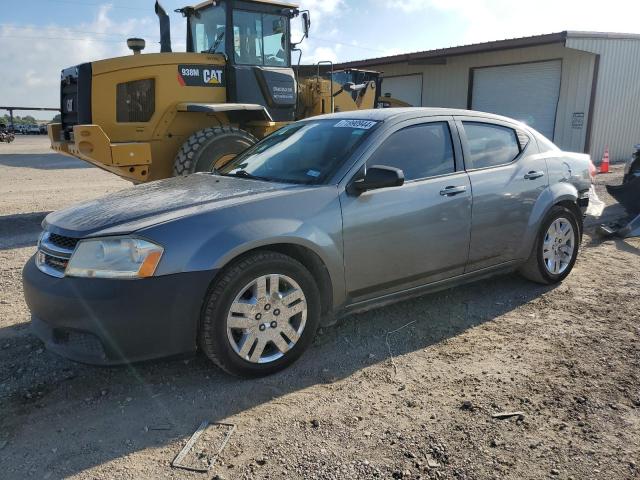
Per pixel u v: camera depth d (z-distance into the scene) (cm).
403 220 389
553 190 495
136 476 254
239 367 332
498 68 1842
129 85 805
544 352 377
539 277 504
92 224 323
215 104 823
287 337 348
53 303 308
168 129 834
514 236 469
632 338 397
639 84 1750
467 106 1952
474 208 432
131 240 305
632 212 749
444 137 435
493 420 295
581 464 258
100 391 329
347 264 368
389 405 312
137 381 341
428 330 418
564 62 1662
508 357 371
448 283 438
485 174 446
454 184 422
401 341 399
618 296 486
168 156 842
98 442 280
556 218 504
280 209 343
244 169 438
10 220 848
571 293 496
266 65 916
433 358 372
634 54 1700
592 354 372
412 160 410
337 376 347
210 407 312
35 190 1198
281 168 411
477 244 441
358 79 1443
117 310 299
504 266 475
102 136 743
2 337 400
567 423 291
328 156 394
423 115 429
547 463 259
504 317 443
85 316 301
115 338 302
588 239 702
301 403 315
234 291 323
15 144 3347
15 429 291
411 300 480
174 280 306
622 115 1731
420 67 2094
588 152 1648
